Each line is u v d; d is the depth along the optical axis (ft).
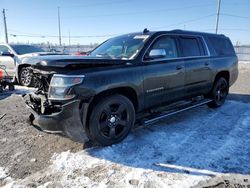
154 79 12.57
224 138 12.21
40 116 10.36
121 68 11.18
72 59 10.06
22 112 17.60
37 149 11.28
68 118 9.84
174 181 8.51
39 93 11.19
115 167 9.54
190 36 15.69
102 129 10.98
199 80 15.88
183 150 10.89
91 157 10.37
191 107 15.51
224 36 19.47
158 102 13.30
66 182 8.62
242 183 8.30
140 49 12.39
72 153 10.77
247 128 13.66
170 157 10.25
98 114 10.64
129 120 11.84
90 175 9.04
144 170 9.27
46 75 10.40
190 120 15.24
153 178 8.72
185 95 15.11
